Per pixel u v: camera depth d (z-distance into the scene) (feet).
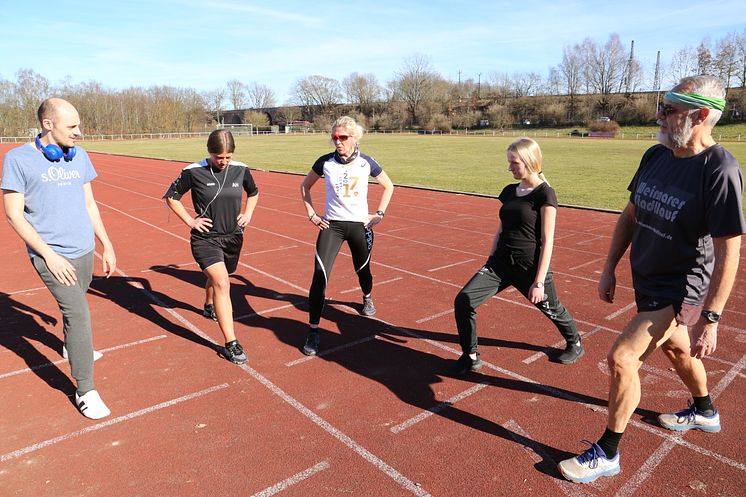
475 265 23.50
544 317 16.99
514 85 318.45
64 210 11.02
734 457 9.77
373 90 331.77
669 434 10.52
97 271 22.65
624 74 278.87
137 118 269.64
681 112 8.20
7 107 219.82
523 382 12.80
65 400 11.98
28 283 20.97
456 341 15.33
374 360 14.05
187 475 9.37
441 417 11.27
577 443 10.32
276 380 12.92
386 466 9.62
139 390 12.42
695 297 8.57
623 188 50.93
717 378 12.81
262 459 9.82
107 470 9.52
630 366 8.84
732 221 7.82
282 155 104.73
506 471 9.47
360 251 15.55
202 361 13.97
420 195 46.37
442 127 265.95
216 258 13.71
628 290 19.76
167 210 39.91
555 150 116.47
